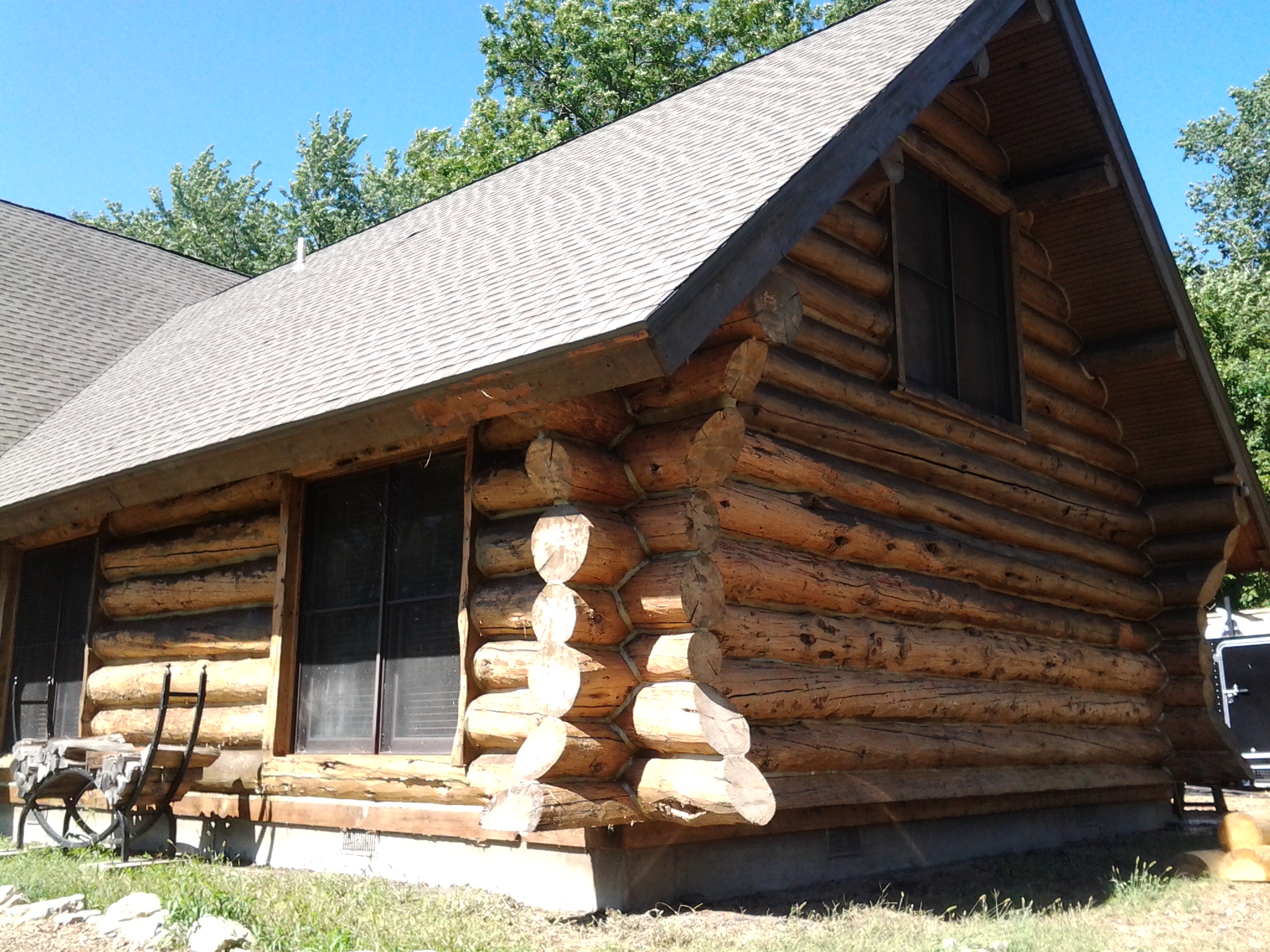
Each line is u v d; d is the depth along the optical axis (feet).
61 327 48.42
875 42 30.42
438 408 21.56
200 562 29.78
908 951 17.72
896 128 25.43
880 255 28.50
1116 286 36.09
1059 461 35.06
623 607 20.86
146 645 30.66
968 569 29.30
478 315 24.07
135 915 19.65
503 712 21.90
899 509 27.55
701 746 19.51
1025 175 34.30
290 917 19.12
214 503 29.55
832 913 20.51
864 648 24.94
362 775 24.16
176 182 143.33
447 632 24.13
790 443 24.62
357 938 17.88
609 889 20.34
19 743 28.60
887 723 25.93
